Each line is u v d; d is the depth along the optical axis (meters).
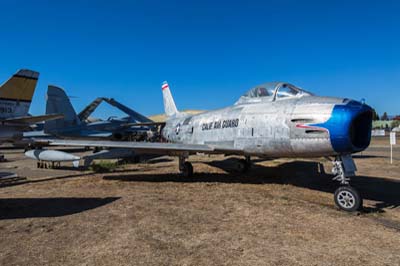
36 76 12.58
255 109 7.52
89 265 3.11
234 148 7.67
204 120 9.51
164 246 3.61
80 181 8.61
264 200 6.05
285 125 6.43
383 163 13.20
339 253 3.39
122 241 3.77
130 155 12.27
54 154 11.74
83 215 4.97
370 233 4.07
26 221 4.65
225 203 5.81
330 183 8.14
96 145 8.19
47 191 7.13
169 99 15.82
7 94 11.67
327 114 5.66
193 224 4.47
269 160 14.26
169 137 12.07
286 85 7.43
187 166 9.25
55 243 3.73
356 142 5.80
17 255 3.38
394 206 5.63
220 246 3.61
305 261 3.19
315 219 4.72
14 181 8.71
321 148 5.77
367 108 5.64
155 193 6.82
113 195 6.61
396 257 3.28
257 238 3.88
